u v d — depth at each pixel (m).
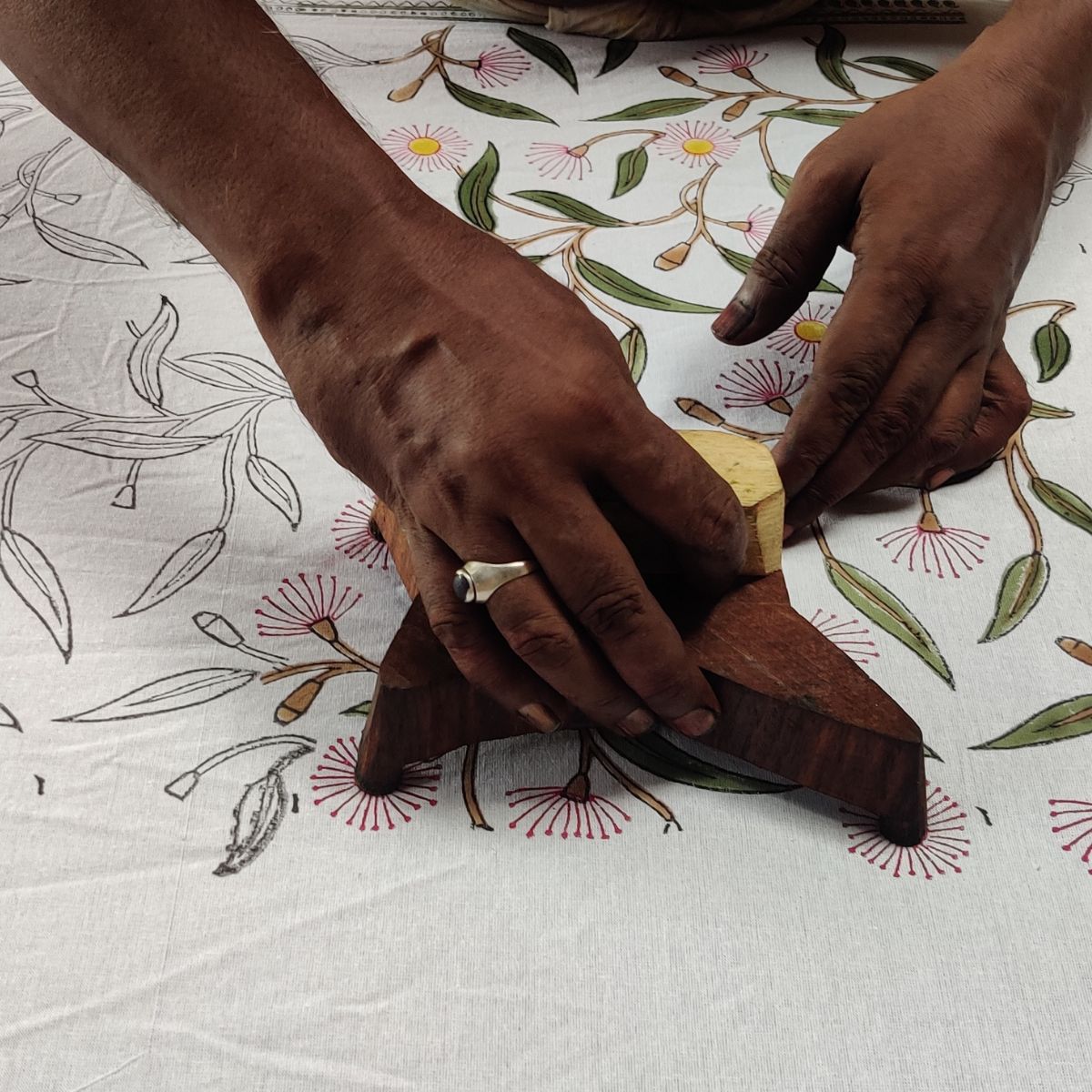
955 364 0.54
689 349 0.65
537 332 0.43
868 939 0.43
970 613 0.53
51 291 0.67
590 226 0.72
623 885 0.44
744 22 0.92
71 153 0.77
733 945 0.43
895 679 0.50
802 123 0.81
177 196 0.44
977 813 0.46
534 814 0.46
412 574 0.50
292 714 0.49
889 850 0.45
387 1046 0.40
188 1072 0.39
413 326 0.43
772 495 0.48
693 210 0.74
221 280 0.69
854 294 0.54
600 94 0.85
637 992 0.41
